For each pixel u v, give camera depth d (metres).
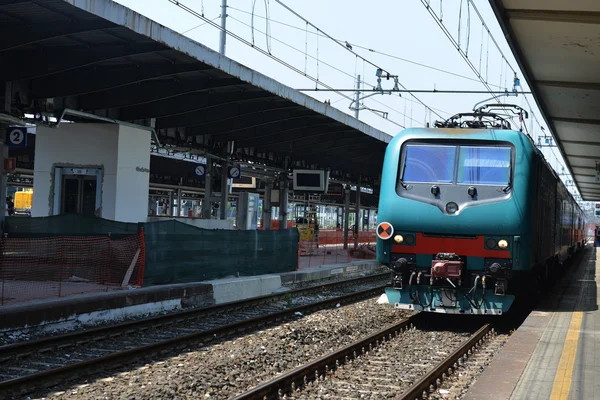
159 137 21.45
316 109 21.12
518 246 12.24
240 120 22.64
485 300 12.26
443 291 12.39
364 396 7.53
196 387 7.77
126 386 7.76
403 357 9.84
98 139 18.92
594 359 8.37
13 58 14.96
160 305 13.90
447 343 11.15
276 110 22.53
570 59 16.53
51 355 9.43
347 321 13.34
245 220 29.50
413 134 13.32
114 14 12.43
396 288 12.66
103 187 18.83
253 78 17.39
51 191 19.28
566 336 10.07
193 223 22.83
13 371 8.44
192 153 24.03
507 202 12.34
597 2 12.48
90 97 17.97
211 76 17.27
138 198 19.61
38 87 16.48
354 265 26.55
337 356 9.23
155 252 15.30
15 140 17.42
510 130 13.06
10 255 15.64
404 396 6.94
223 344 10.60
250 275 19.47
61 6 12.31
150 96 17.67
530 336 10.07
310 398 7.42
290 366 9.24
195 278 16.70
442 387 8.04
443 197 12.61
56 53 14.79
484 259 12.34
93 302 12.00
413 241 12.70
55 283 15.12
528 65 17.70
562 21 13.70
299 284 21.06
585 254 50.84
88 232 16.28
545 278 17.38
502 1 12.91
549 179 16.30
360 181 38.59
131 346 10.34
